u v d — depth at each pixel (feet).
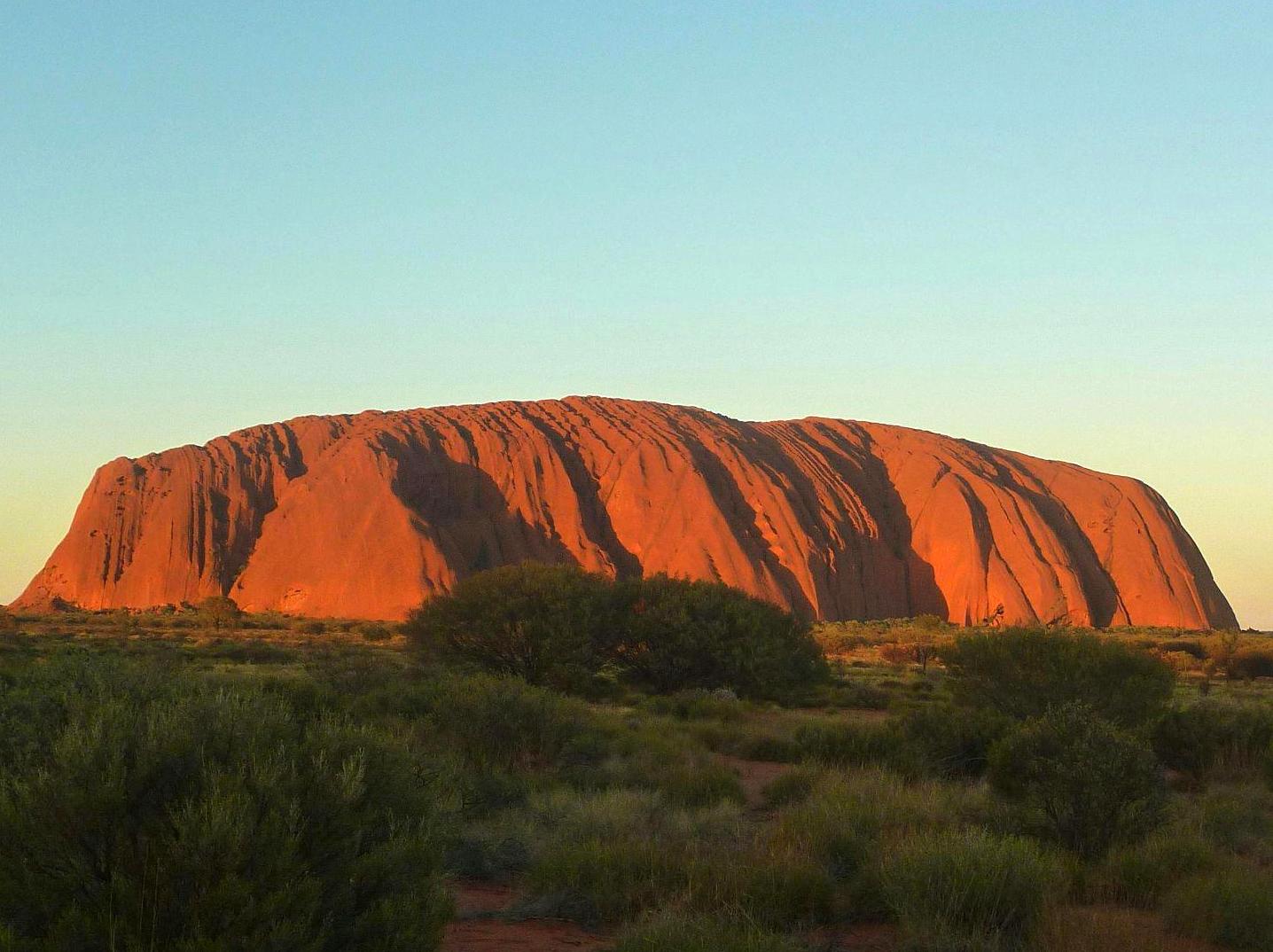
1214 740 61.87
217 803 19.08
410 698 57.77
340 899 20.22
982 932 26.30
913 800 41.47
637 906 29.68
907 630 351.05
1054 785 37.60
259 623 344.49
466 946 26.68
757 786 56.29
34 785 19.86
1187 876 32.27
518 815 40.32
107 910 18.40
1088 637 77.51
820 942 26.99
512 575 138.21
